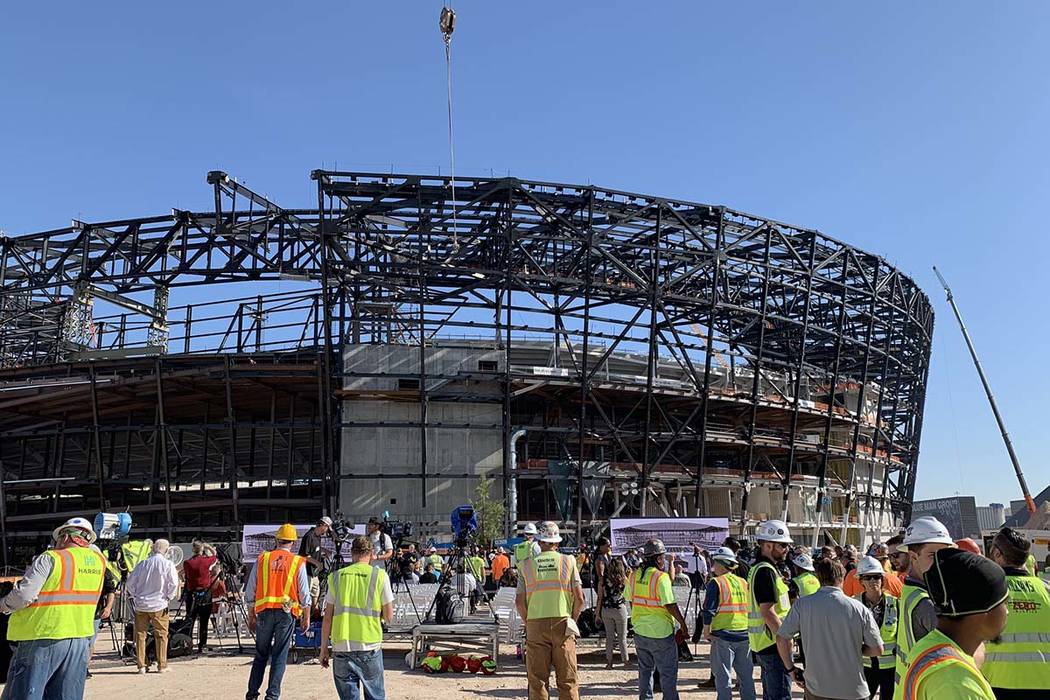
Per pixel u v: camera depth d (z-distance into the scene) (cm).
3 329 5850
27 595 818
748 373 6078
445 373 4991
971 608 341
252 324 5162
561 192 4819
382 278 4916
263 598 1058
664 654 1023
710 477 5356
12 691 816
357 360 4925
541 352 5478
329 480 4809
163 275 4962
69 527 874
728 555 1034
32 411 5503
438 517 4778
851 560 1736
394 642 1900
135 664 1565
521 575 993
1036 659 597
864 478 7019
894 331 6594
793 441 5522
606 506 5412
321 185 4538
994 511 8231
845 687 703
